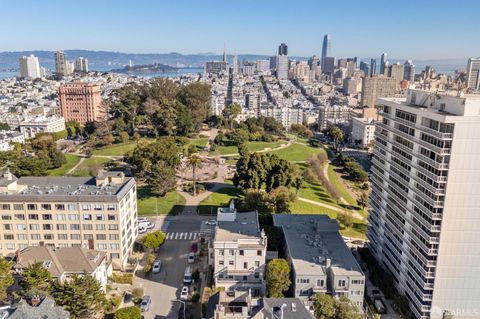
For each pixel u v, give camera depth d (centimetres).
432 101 9706
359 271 9512
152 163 18225
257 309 8031
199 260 12156
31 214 11338
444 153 8294
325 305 8769
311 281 9394
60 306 8400
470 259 8800
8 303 9056
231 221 11588
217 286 10125
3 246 11562
